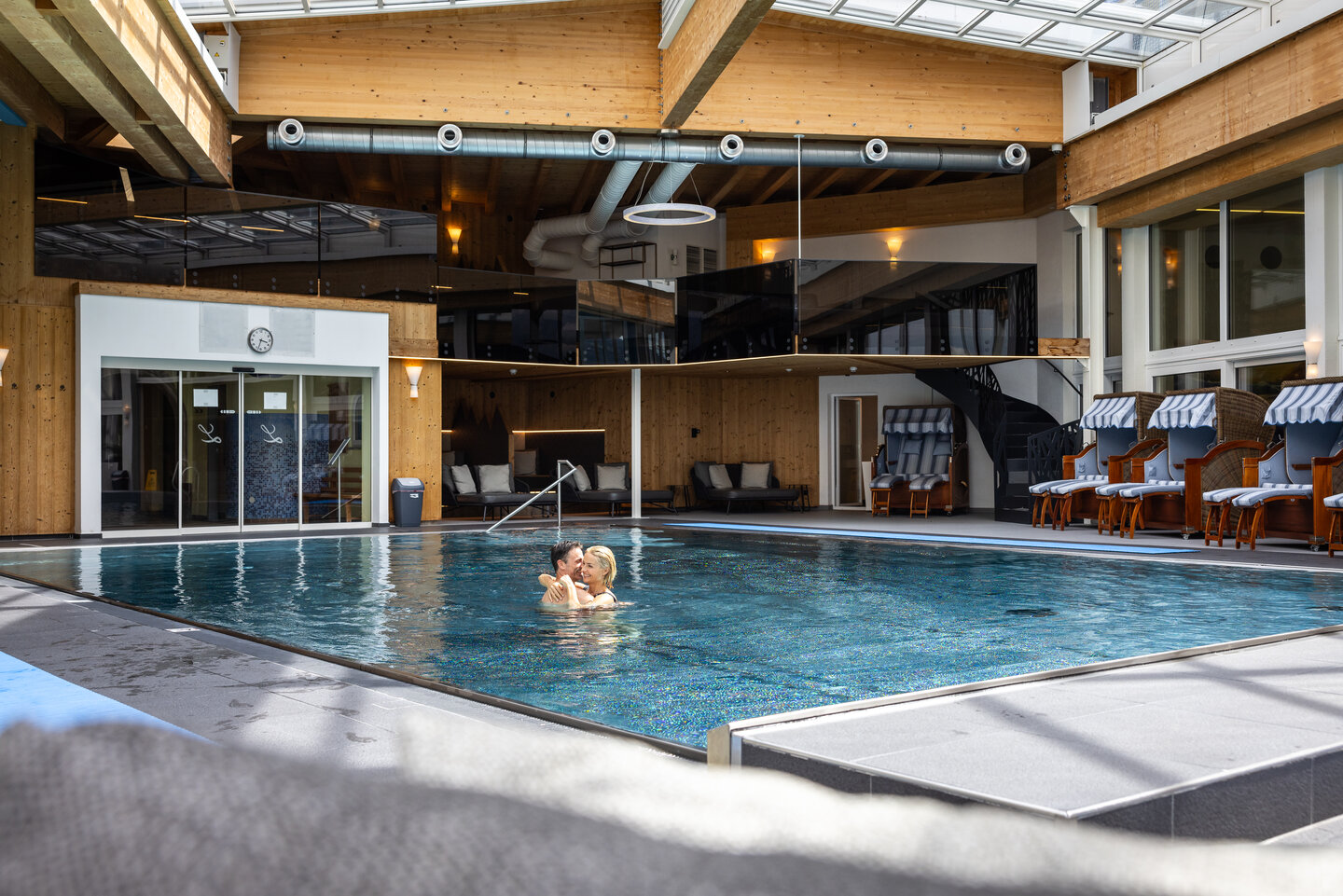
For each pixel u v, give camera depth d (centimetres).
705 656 484
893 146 1395
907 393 1745
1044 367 1540
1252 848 27
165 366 1268
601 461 1814
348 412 1395
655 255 1914
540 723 349
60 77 1134
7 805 27
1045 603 660
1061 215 1529
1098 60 1351
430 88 1263
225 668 429
